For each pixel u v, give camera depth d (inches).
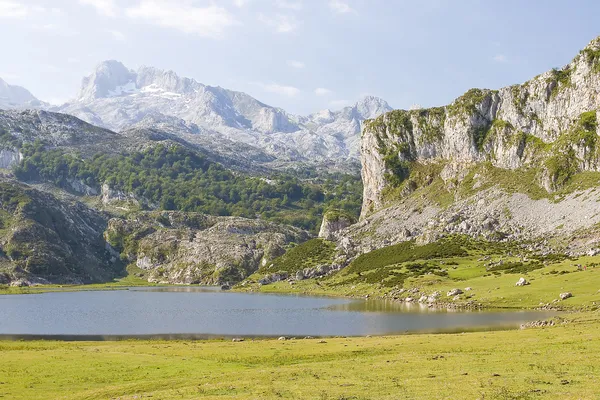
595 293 5595.5
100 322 6545.3
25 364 3009.4
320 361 3058.6
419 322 5354.3
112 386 2477.9
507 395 1811.0
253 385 2268.7
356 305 7652.6
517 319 5029.5
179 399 2081.7
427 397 1866.4
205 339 4921.3
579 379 1971.0
